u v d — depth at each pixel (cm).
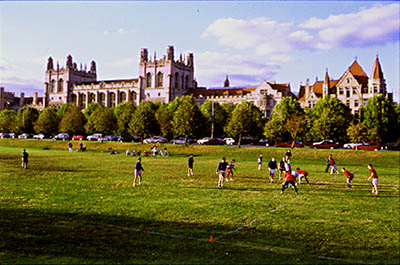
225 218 2152
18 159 6047
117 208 2344
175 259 1479
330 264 1476
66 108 15612
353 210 2414
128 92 18762
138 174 3319
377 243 1756
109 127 12344
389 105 9575
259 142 10688
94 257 1480
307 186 3444
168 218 2122
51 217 2089
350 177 3334
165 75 17825
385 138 9650
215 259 1490
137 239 1730
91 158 6481
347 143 9956
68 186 3192
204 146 8088
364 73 13050
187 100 9762
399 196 2936
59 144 9600
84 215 2150
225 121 11869
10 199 2562
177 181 3634
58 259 1448
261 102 14400
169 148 8262
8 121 15288
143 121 11075
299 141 10212
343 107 10188
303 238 1809
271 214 2272
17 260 1423
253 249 1628
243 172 4578
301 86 15150
